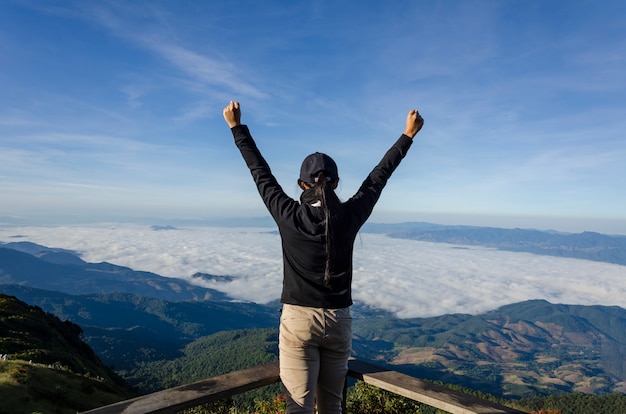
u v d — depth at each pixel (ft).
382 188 8.93
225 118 9.35
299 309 7.80
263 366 10.55
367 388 18.70
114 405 7.97
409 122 9.95
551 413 27.61
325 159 8.27
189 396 8.52
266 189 8.21
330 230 7.35
